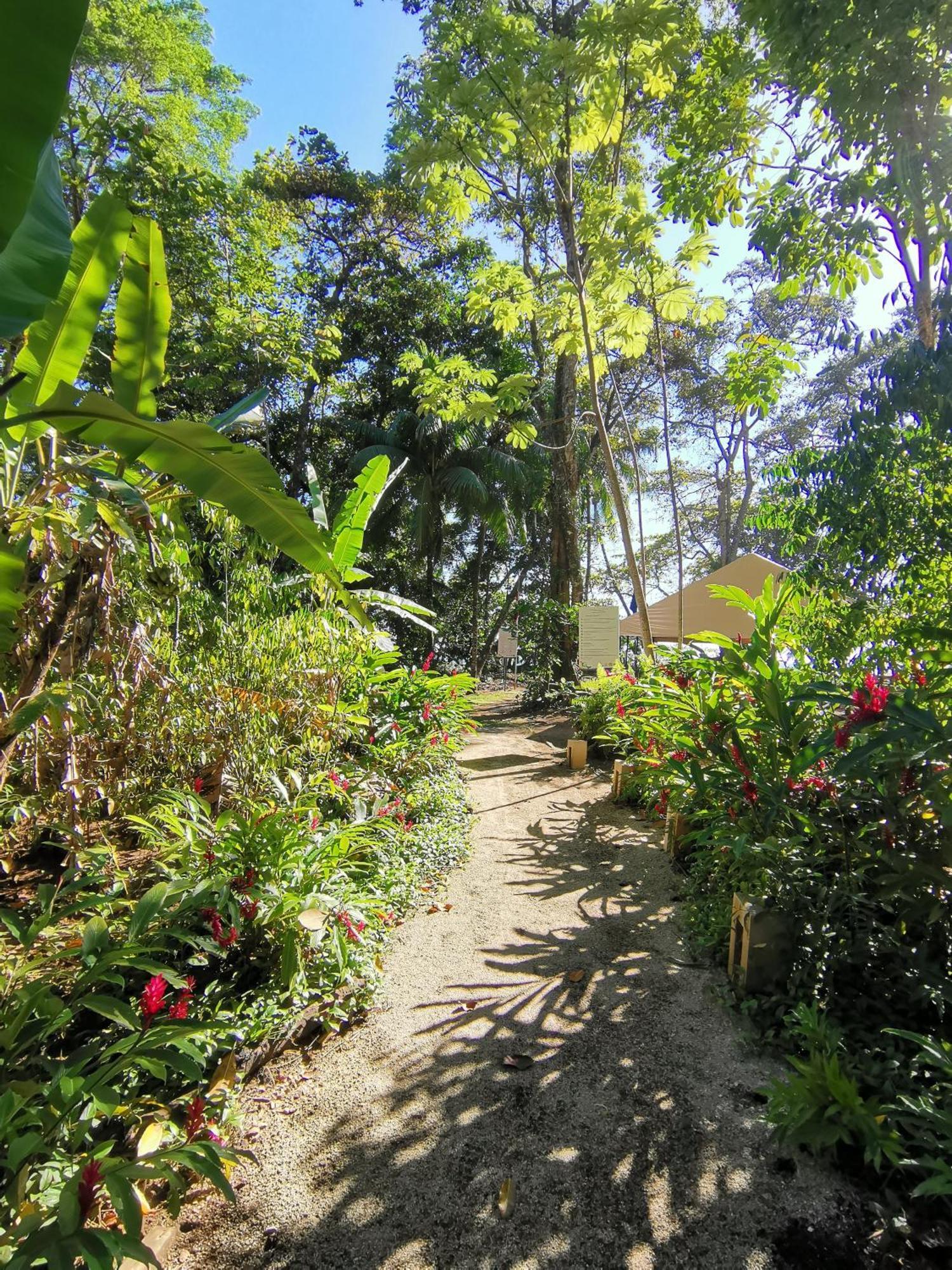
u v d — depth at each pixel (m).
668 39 5.30
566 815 5.52
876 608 3.40
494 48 5.97
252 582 4.52
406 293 15.95
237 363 10.65
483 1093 2.25
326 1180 1.91
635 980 2.93
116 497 2.25
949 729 2.04
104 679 3.44
